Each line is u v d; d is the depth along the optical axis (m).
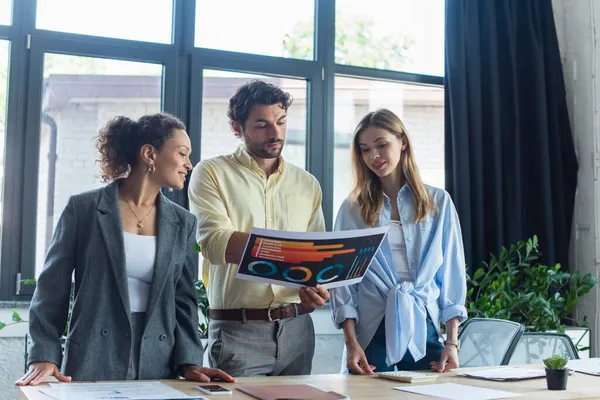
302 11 3.85
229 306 2.09
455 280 2.22
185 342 1.82
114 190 1.83
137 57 3.46
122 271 1.75
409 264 2.18
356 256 1.83
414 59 4.10
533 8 4.15
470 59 3.96
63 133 3.36
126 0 3.49
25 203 3.24
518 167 4.00
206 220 2.04
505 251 3.77
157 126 1.84
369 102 4.00
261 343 2.07
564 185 4.16
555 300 3.70
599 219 4.03
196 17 3.62
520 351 2.60
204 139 3.60
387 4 4.07
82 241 1.77
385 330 2.11
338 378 1.81
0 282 3.20
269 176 2.19
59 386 1.51
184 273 1.89
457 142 3.87
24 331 3.11
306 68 3.81
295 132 3.81
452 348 2.10
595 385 1.73
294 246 1.74
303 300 1.88
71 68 3.38
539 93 4.07
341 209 2.31
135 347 1.75
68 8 3.38
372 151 2.19
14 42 3.26
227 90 3.65
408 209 2.22
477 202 3.88
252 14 3.74
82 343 1.70
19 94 3.26
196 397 1.39
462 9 3.96
